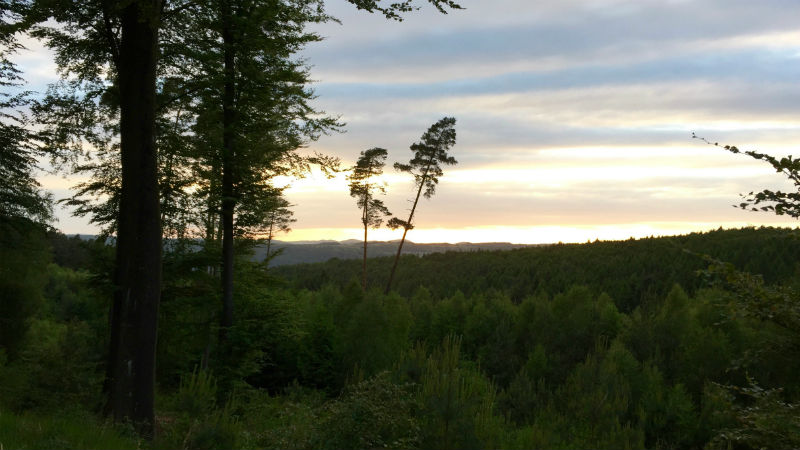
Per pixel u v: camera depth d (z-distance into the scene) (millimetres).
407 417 9148
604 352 26125
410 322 29000
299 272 100938
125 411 10406
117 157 16562
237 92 17391
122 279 10875
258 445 10078
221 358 17141
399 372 14891
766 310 4777
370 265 103188
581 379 21875
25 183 19062
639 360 28109
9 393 11203
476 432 11156
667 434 21328
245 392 16859
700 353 25359
